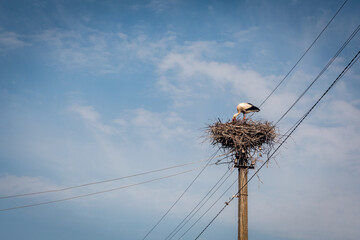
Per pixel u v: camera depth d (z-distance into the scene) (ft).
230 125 66.44
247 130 65.87
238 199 63.46
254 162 64.59
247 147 65.31
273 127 66.08
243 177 64.18
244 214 62.44
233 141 65.26
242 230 61.72
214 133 66.74
